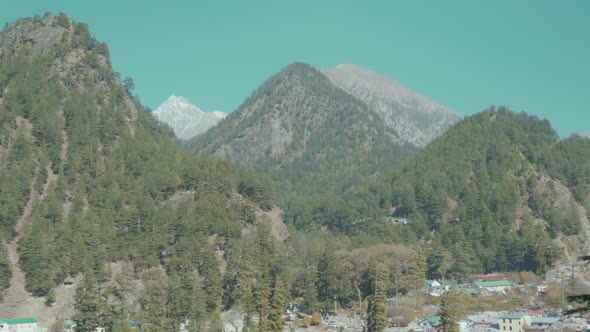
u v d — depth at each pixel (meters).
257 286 193.25
